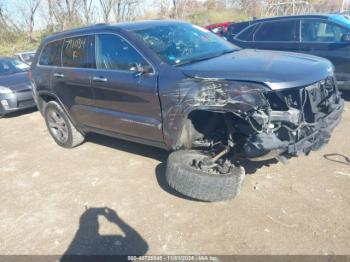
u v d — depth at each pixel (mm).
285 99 3137
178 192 3631
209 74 3303
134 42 3979
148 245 3123
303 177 3943
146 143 4141
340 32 6516
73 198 4020
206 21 23562
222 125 3527
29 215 3783
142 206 3701
